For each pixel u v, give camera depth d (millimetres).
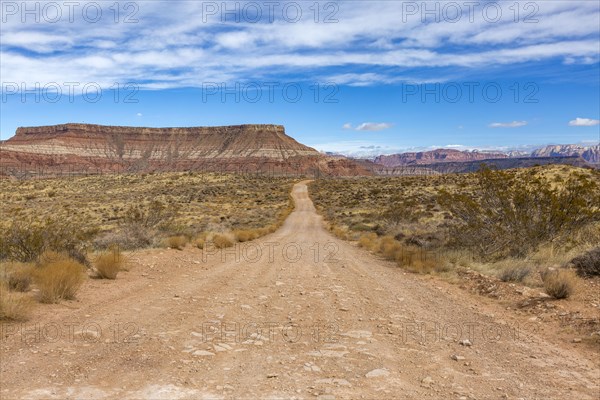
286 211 69250
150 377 5043
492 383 5125
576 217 14977
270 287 11500
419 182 92938
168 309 8562
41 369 5160
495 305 9500
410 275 14023
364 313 8641
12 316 7129
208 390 4723
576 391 4930
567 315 8094
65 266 9430
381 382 5062
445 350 6387
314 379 5109
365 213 55188
